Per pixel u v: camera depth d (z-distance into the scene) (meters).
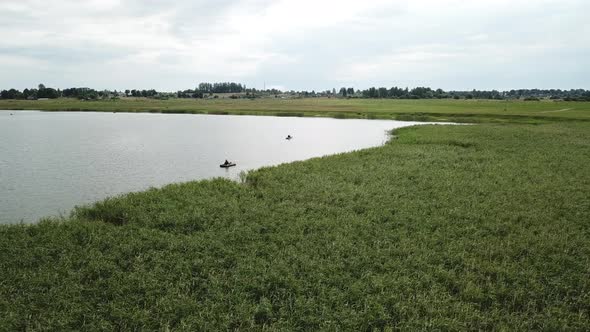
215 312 10.74
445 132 52.81
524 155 34.28
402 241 15.16
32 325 10.13
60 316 10.44
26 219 20.83
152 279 12.14
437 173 26.84
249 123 83.69
